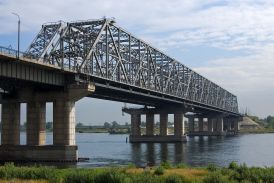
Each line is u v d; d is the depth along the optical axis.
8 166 52.12
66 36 105.44
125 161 91.50
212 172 50.47
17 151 92.00
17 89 94.44
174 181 42.16
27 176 47.22
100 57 111.56
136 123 193.38
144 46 140.12
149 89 137.62
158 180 42.16
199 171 53.72
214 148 140.00
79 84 93.06
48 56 99.38
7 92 95.00
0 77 77.88
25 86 94.06
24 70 81.38
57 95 93.69
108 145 169.38
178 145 160.88
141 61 138.00
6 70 77.06
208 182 42.66
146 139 189.12
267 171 47.62
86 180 43.25
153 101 167.62
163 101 168.38
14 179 44.75
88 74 98.56
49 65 84.31
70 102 93.50
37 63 80.31
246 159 97.19
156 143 178.62
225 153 116.25
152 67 148.12
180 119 185.00
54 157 90.19
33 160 91.00
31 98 94.62
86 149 141.62
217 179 42.72
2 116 94.56
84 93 93.06
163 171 50.59
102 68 111.38
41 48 102.06
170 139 185.75
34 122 94.50
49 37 103.06
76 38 106.69
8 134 93.62
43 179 45.72
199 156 105.62
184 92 186.00
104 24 110.62
